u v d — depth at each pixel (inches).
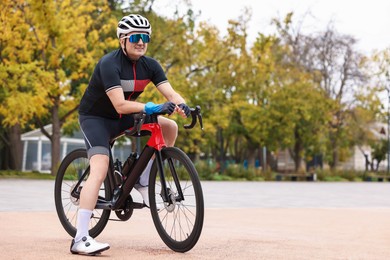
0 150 1540.4
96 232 224.4
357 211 449.4
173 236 197.8
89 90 205.9
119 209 208.2
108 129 207.3
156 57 1449.3
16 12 1055.6
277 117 1673.2
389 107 1991.9
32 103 1029.2
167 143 209.2
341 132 1953.7
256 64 1624.0
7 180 914.1
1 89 1031.0
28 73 1033.5
